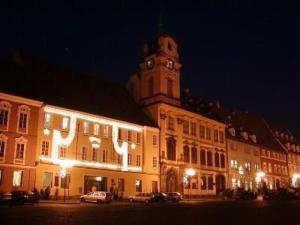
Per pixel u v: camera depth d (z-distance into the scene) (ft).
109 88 208.03
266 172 291.38
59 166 151.84
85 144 163.73
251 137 287.07
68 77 186.29
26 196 115.14
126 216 75.77
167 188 197.36
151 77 214.69
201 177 221.25
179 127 212.84
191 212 89.25
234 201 171.63
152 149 193.67
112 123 177.27
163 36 217.97
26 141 142.82
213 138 239.71
